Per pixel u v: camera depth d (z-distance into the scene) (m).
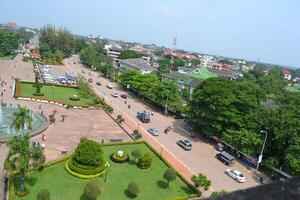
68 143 45.94
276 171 44.88
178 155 46.97
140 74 88.12
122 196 32.06
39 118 56.44
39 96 73.06
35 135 47.09
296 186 4.89
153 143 50.78
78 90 86.81
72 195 31.11
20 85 81.12
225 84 54.72
